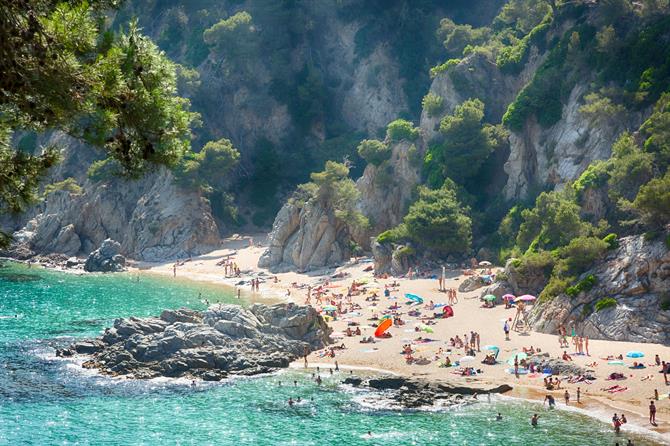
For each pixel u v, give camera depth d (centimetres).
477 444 5172
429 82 18075
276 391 6538
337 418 5788
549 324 8144
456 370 7100
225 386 6688
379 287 11188
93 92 1474
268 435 5400
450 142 13200
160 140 1634
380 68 18712
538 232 10506
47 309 10188
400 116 18025
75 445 5172
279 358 7425
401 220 14275
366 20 19400
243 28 18762
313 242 13675
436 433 5412
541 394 6353
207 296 11550
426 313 9412
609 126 11075
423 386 6512
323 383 6800
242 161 18512
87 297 11262
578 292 8112
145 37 1627
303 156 18275
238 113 18950
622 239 8444
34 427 5519
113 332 7806
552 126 12206
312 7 19800
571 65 12281
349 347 8050
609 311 7731
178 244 15575
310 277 12975
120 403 6134
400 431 5462
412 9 18700
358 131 18338
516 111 12606
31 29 1366
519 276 9512
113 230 16300
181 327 7781
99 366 7150
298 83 19138
